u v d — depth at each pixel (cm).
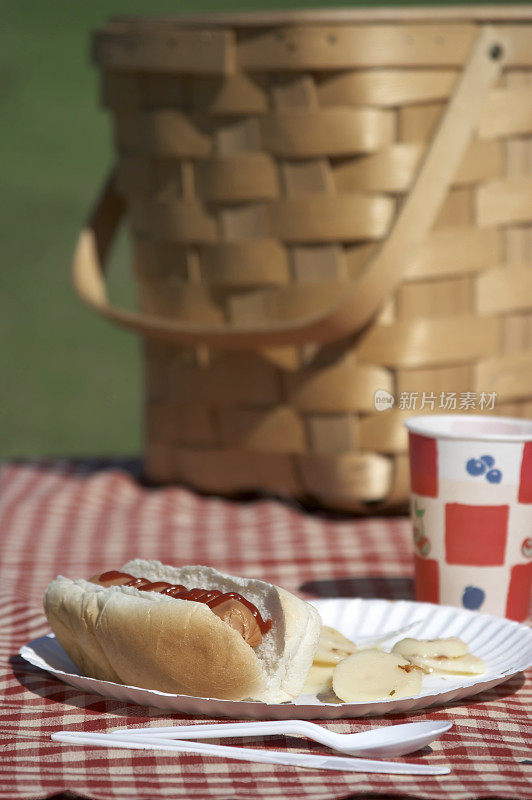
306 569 148
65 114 809
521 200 175
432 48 164
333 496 176
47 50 895
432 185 160
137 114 183
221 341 168
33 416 489
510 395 178
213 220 176
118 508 186
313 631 91
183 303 182
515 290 176
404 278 168
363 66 162
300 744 86
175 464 195
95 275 191
